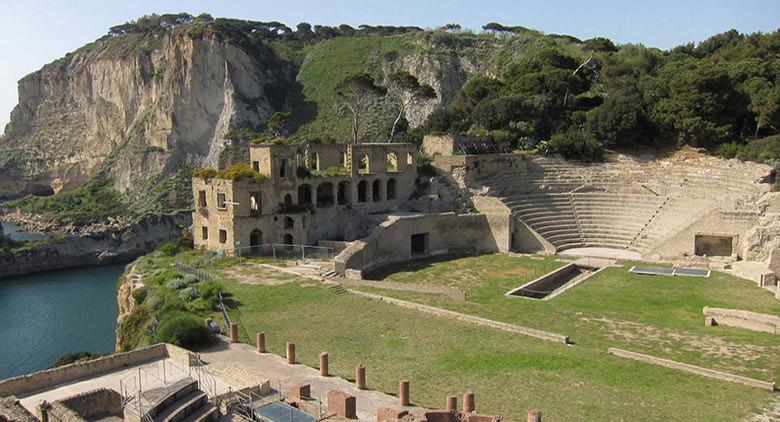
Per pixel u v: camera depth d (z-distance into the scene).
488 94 129.00
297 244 78.00
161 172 174.50
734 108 106.94
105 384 35.69
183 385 31.31
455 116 123.62
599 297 59.91
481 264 77.06
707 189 89.06
